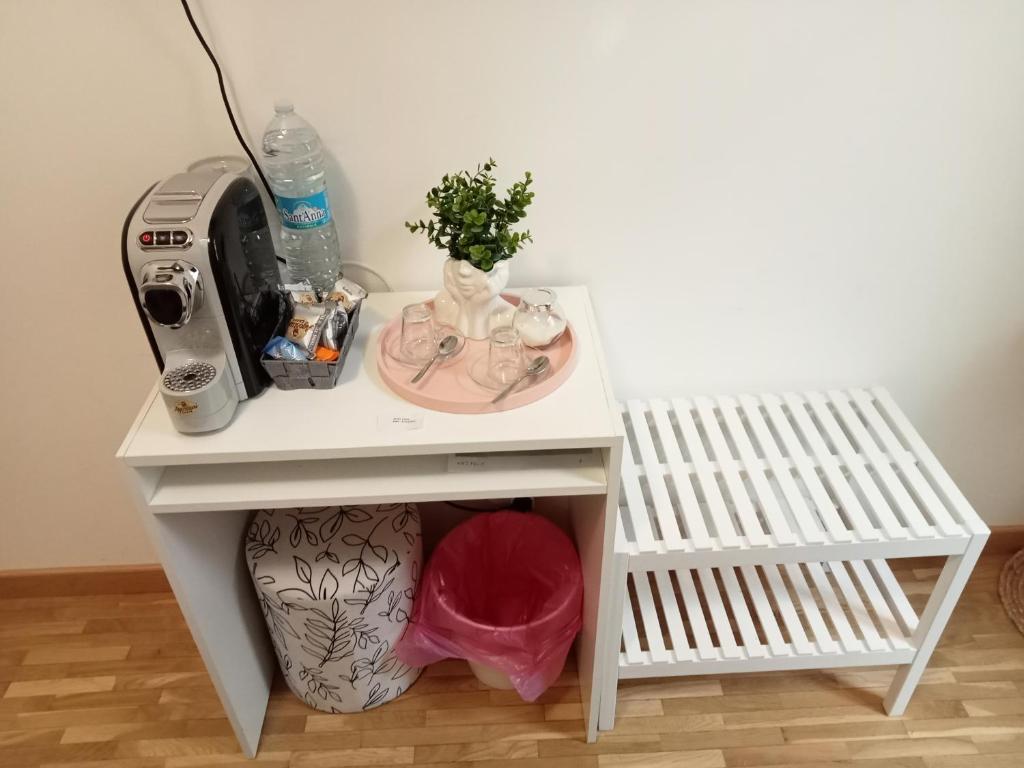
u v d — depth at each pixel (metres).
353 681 1.42
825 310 1.39
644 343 1.42
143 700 1.54
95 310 1.31
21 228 1.21
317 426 1.02
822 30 1.10
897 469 1.33
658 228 1.27
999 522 1.74
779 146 1.20
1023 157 1.22
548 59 1.11
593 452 1.09
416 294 1.29
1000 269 1.35
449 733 1.46
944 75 1.15
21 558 1.68
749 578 1.45
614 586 1.22
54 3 1.03
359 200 1.23
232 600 1.33
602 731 1.46
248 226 1.05
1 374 1.38
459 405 1.02
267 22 1.06
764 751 1.43
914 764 1.40
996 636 1.60
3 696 1.55
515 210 1.06
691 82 1.13
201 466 1.07
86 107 1.11
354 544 1.34
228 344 1.00
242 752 1.45
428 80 1.12
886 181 1.24
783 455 1.42
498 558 1.58
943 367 1.48
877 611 1.42
